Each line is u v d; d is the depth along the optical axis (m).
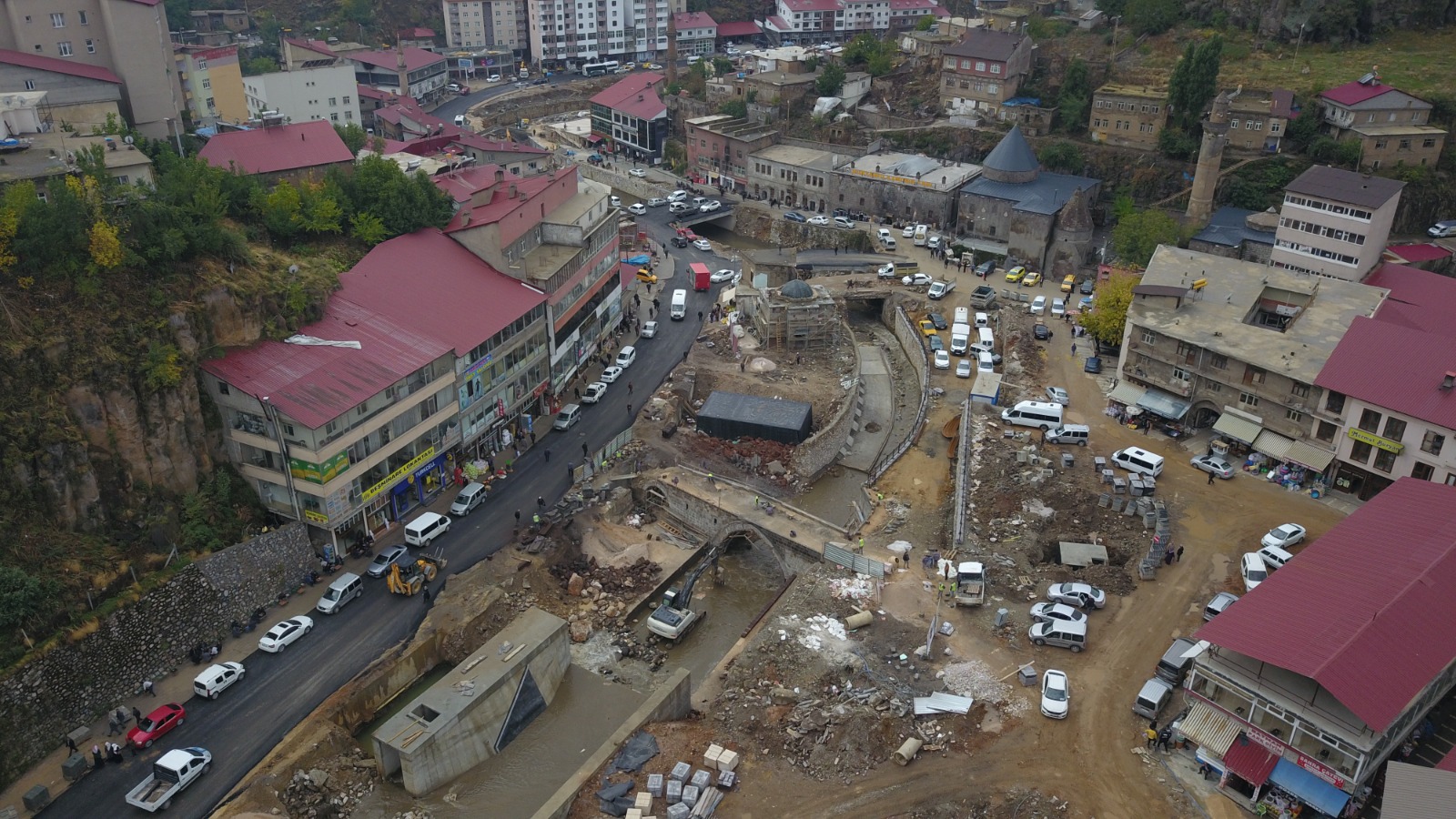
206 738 68.56
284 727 69.44
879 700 69.31
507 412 103.50
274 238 101.25
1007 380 113.62
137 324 79.19
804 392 117.75
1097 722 66.81
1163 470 94.62
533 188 115.88
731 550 95.50
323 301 92.56
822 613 78.94
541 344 108.00
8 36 127.75
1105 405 107.62
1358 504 88.44
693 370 120.50
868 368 125.94
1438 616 59.16
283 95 176.00
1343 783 54.78
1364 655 55.72
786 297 127.31
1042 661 72.31
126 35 132.62
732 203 181.00
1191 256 113.88
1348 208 118.44
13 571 68.38
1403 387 84.50
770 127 194.00
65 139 106.25
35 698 66.75
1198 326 99.81
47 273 77.50
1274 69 173.50
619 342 129.25
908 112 194.50
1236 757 58.94
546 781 68.19
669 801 62.75
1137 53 188.38
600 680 77.88
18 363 74.12
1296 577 64.31
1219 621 61.06
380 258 102.62
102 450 77.38
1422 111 148.50
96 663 70.12
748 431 107.31
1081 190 149.12
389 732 66.00
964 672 71.50
